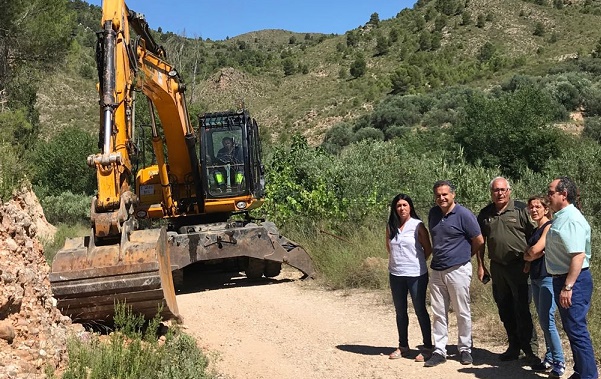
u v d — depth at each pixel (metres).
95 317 6.57
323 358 6.89
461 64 89.50
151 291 6.41
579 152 15.46
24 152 12.05
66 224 26.02
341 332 8.04
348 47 113.75
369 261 11.11
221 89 88.12
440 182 6.47
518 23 101.19
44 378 4.76
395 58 102.12
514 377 6.04
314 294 10.59
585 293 5.45
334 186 16.89
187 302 10.30
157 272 6.37
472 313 8.27
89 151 34.38
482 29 103.94
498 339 7.32
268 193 16.67
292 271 12.92
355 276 10.87
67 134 35.41
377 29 121.00
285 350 7.25
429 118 53.78
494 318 7.86
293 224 15.06
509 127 27.59
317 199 15.05
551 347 5.92
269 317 8.98
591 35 88.69
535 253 5.91
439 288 6.54
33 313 5.11
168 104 11.34
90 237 6.57
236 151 12.16
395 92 80.25
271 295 10.64
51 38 20.81
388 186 17.23
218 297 10.63
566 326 5.48
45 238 15.40
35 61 21.62
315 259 12.40
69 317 6.30
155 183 12.60
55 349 5.16
